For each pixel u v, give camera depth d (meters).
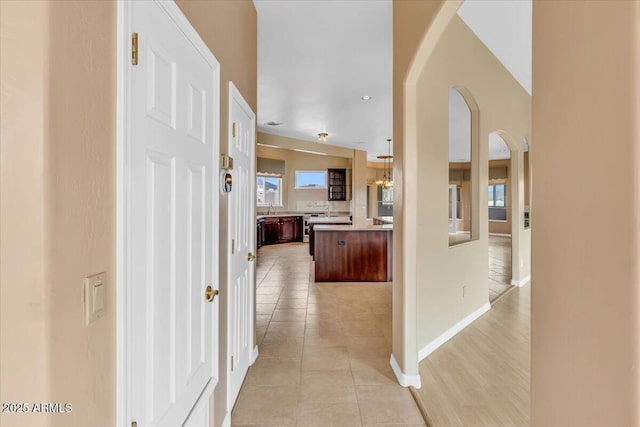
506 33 3.26
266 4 2.55
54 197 0.62
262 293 4.52
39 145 0.60
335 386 2.20
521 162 4.74
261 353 2.68
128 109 0.83
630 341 0.59
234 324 1.99
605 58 0.63
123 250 0.82
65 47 0.64
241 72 2.15
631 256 0.58
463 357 2.64
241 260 2.18
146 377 0.94
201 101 1.37
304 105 5.18
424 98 2.62
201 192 1.38
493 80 3.81
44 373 0.61
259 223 8.83
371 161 11.73
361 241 5.17
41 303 0.61
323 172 10.06
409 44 2.05
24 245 0.61
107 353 0.78
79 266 0.68
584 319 0.69
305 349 2.76
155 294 0.99
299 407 1.98
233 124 1.91
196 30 1.33
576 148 0.71
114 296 0.80
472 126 3.64
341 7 2.60
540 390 0.84
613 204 0.62
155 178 0.99
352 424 1.83
